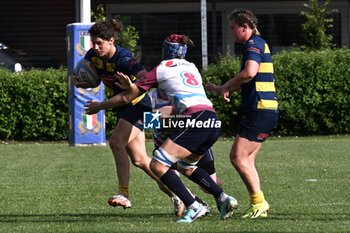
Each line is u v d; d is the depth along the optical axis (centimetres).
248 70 2130
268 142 5372
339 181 3225
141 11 7631
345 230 1952
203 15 6128
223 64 5953
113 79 2394
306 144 5144
